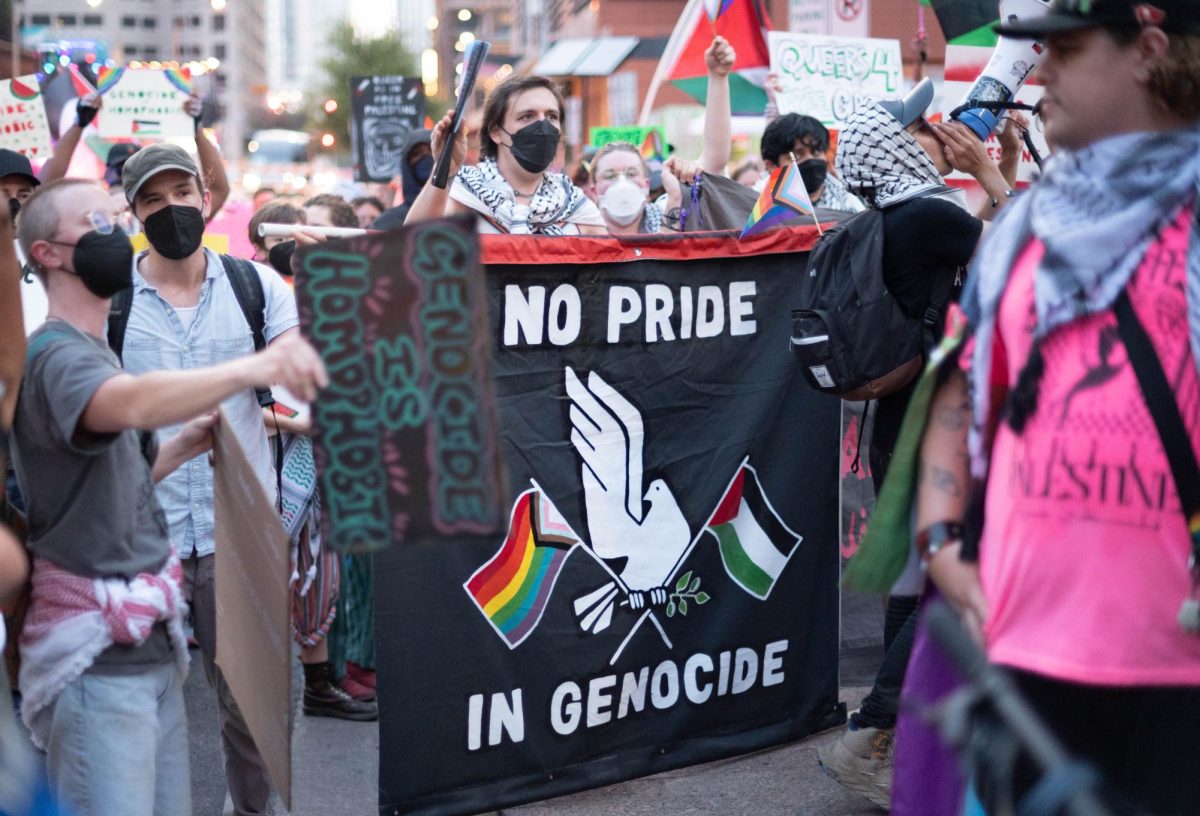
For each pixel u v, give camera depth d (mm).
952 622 1816
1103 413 2123
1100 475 2127
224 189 6758
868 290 3672
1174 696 2152
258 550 2832
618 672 4125
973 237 3623
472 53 4719
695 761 4297
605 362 4012
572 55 17891
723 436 4207
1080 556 2141
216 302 4004
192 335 3963
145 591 2857
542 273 3889
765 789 4176
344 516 2289
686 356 4121
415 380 2262
